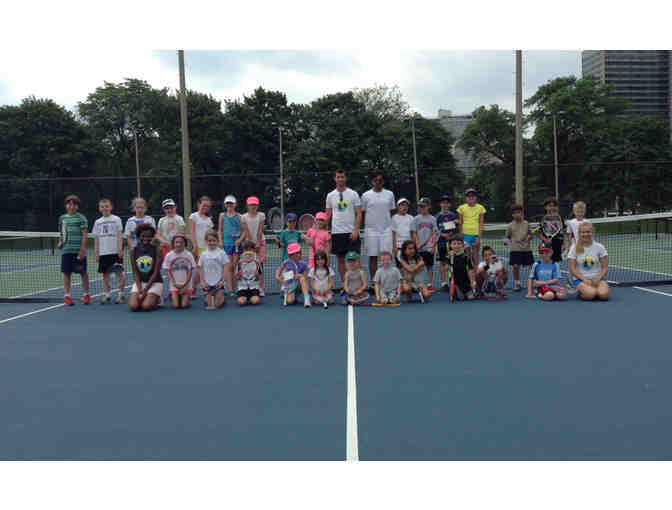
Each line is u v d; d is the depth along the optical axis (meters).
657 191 31.20
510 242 9.74
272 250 21.00
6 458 3.23
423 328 6.62
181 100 12.94
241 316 7.61
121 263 9.14
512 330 6.44
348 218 8.83
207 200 9.11
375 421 3.67
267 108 47.91
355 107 47.91
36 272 16.31
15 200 23.84
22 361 5.32
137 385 4.52
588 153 46.19
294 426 3.61
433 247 9.34
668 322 6.80
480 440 3.36
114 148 52.38
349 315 7.57
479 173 47.56
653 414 3.73
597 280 8.55
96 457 3.23
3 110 42.28
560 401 4.01
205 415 3.83
